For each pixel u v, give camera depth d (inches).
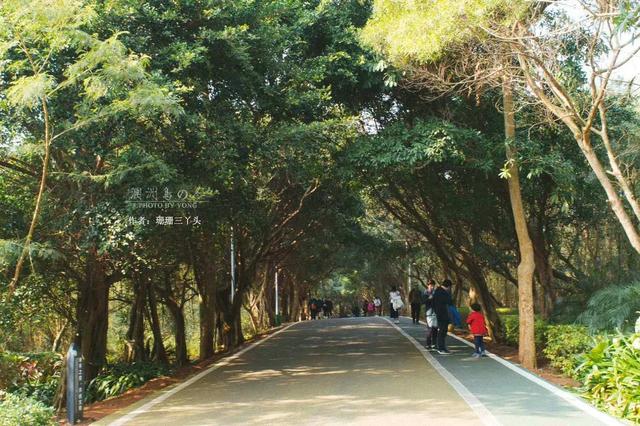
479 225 780.0
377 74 606.9
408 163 563.2
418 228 802.8
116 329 1099.9
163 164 413.7
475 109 628.1
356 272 2063.2
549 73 402.0
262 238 868.0
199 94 496.4
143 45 463.2
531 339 535.2
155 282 748.0
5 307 500.4
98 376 566.9
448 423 312.5
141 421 341.1
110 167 462.0
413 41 394.3
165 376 554.6
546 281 729.6
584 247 874.8
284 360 609.3
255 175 643.5
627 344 383.9
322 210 892.0
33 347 956.0
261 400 392.2
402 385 430.6
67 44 364.8
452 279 1279.5
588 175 647.1
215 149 480.7
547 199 733.9
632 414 332.8
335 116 637.3
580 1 370.9
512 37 388.2
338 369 525.3
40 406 293.4
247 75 523.8
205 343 735.1
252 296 1301.7
